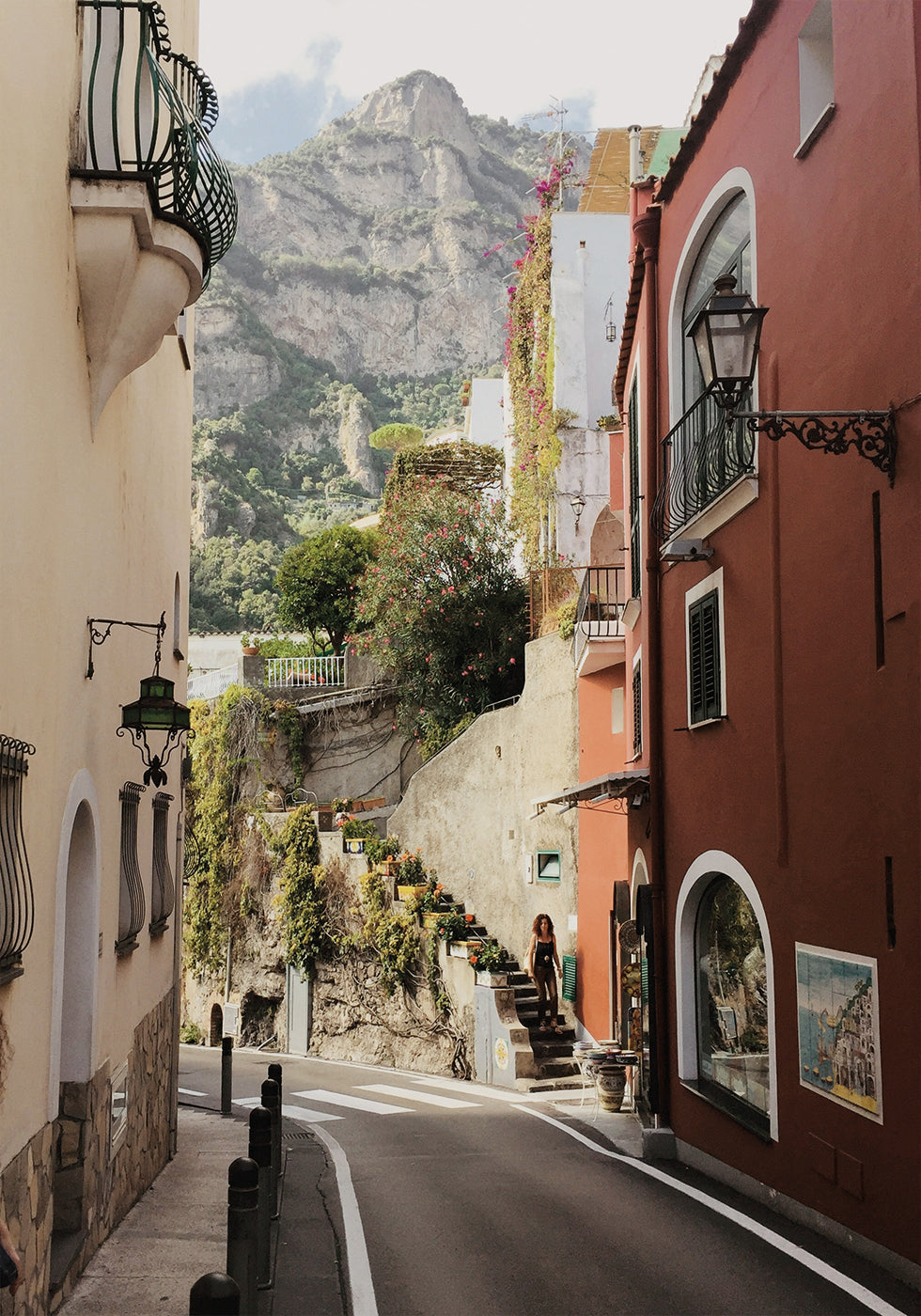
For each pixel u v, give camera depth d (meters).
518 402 29.31
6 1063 5.46
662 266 13.11
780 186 9.30
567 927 19.92
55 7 6.39
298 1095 17.95
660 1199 9.76
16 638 5.66
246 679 31.22
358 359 156.00
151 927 10.88
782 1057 9.02
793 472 8.94
